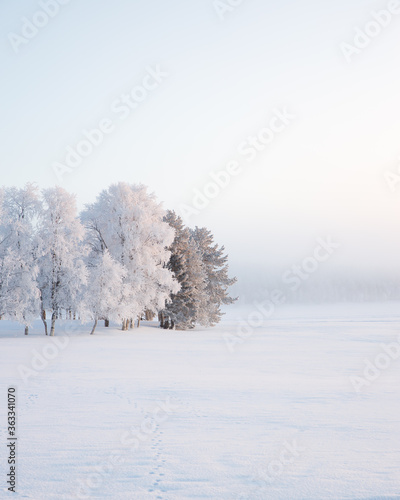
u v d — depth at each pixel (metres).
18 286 42.00
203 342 39.03
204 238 69.44
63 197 43.78
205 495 6.35
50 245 42.91
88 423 10.70
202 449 8.59
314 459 7.98
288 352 31.08
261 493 6.42
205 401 13.61
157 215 51.50
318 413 12.01
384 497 6.29
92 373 19.61
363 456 8.17
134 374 19.47
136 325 60.28
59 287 43.72
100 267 44.81
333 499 6.22
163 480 6.92
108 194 50.19
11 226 42.66
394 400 14.06
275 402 13.54
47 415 11.54
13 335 43.56
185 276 57.09
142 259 48.56
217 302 69.06
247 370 21.53
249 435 9.70
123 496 6.29
